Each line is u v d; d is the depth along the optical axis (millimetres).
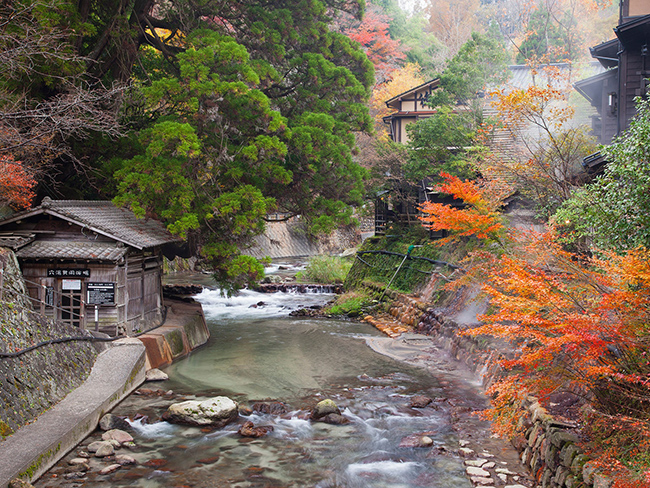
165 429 9281
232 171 15008
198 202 14828
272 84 17453
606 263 6090
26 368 8781
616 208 7867
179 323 15148
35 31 12117
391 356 14406
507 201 14469
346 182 17125
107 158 16219
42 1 13172
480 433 8906
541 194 12531
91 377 10461
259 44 17562
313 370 13164
